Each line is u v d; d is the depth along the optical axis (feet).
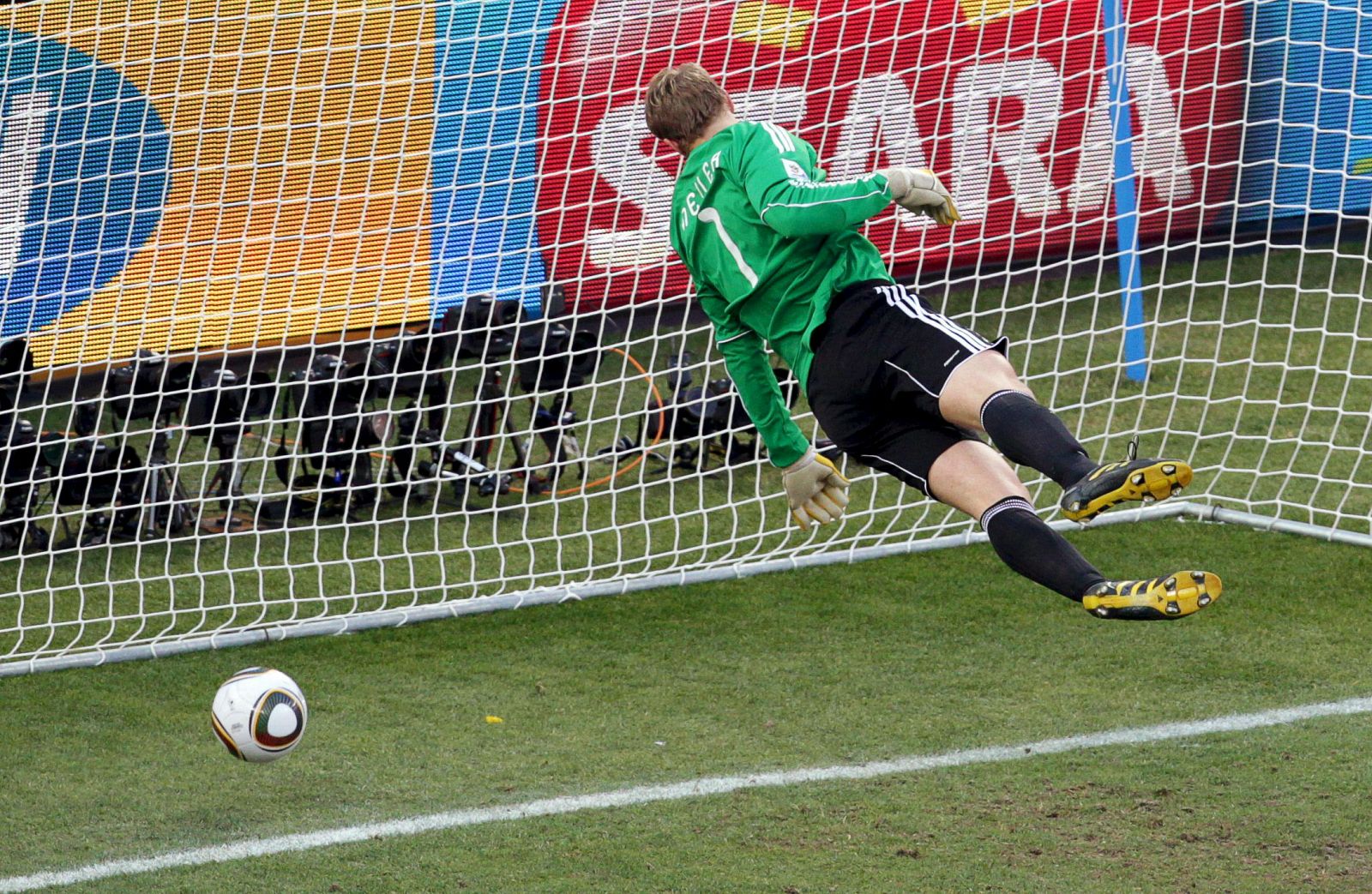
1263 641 73.20
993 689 68.90
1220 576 81.76
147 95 97.66
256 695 58.29
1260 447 103.04
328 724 67.36
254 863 54.70
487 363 102.68
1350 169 137.80
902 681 70.28
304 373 100.01
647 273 107.34
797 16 106.22
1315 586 80.02
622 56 102.99
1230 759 60.95
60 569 89.51
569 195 104.47
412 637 77.61
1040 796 58.23
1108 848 53.88
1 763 63.98
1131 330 116.57
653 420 107.14
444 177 103.24
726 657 73.82
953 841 54.80
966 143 106.22
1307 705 65.98
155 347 101.14
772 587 82.69
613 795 59.57
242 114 99.50
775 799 58.75
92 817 58.85
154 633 79.61
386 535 94.27
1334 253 102.68
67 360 99.86
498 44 101.91
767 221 41.98
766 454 106.01
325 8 99.09
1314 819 55.47
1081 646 73.31
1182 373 110.42
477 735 65.98
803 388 44.62
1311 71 134.21
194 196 94.27
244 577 87.76
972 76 104.22
